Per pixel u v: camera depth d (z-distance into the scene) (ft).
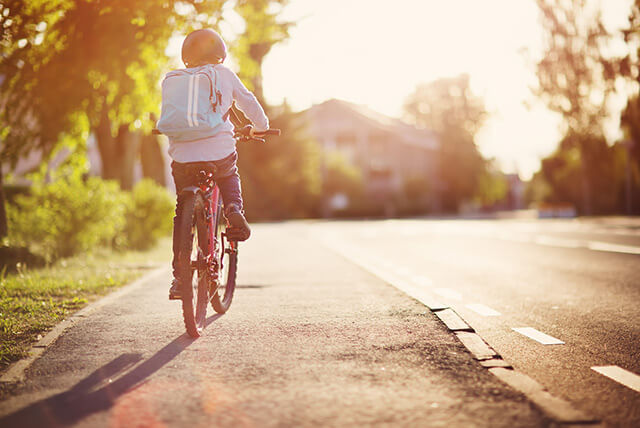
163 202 52.06
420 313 19.61
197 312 16.51
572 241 52.39
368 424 9.84
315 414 10.30
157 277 30.25
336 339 15.87
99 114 32.76
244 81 32.78
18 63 29.07
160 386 11.93
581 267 33.17
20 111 31.17
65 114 31.35
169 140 16.02
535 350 14.93
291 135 154.81
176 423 9.96
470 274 31.40
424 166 231.09
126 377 12.57
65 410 10.65
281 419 10.08
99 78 29.68
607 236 57.00
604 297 23.13
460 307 21.22
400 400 10.99
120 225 44.98
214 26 28.32
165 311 20.25
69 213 39.45
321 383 12.03
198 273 16.51
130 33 27.32
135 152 53.67
